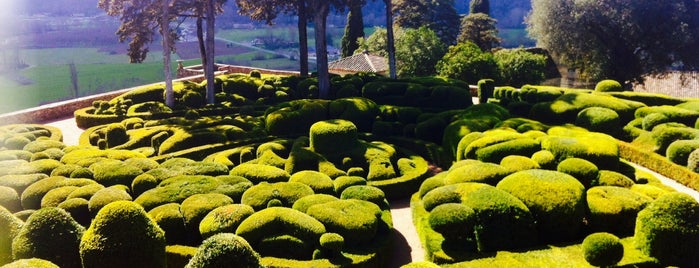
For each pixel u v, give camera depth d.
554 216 10.10
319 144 16.23
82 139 20.27
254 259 6.92
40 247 7.97
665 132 16.05
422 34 37.44
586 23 32.81
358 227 10.57
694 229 8.80
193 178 12.82
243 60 67.44
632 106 19.66
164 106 25.39
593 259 8.37
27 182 12.91
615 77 34.00
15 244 8.04
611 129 17.95
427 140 18.73
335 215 10.81
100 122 24.20
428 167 17.22
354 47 49.53
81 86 52.91
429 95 23.28
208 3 25.81
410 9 45.62
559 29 33.97
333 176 14.62
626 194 10.73
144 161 14.41
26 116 25.67
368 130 20.30
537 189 10.53
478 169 12.25
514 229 9.95
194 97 26.28
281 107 20.73
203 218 10.92
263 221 10.38
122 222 7.83
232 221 10.53
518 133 15.68
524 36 75.62
